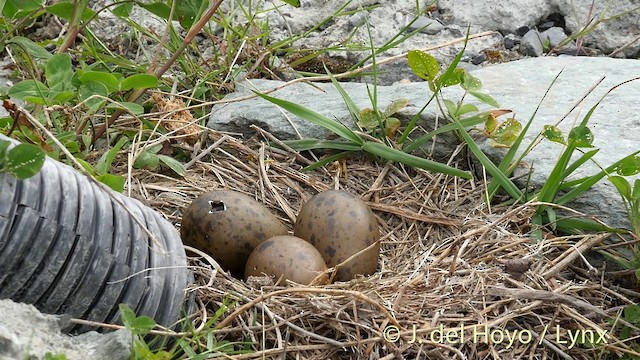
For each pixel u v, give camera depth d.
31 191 3.50
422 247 4.73
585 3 6.46
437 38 6.23
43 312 3.59
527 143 5.13
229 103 5.56
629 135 5.09
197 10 5.44
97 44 6.00
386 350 3.94
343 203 4.48
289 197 5.09
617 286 4.49
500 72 5.75
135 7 6.33
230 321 3.95
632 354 4.09
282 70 6.01
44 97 4.59
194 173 5.15
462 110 5.13
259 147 5.34
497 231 4.66
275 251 4.24
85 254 3.59
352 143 5.25
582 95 5.45
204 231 4.44
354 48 5.89
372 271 4.49
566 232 4.76
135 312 3.74
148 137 5.25
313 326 3.99
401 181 5.18
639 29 6.39
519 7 6.38
